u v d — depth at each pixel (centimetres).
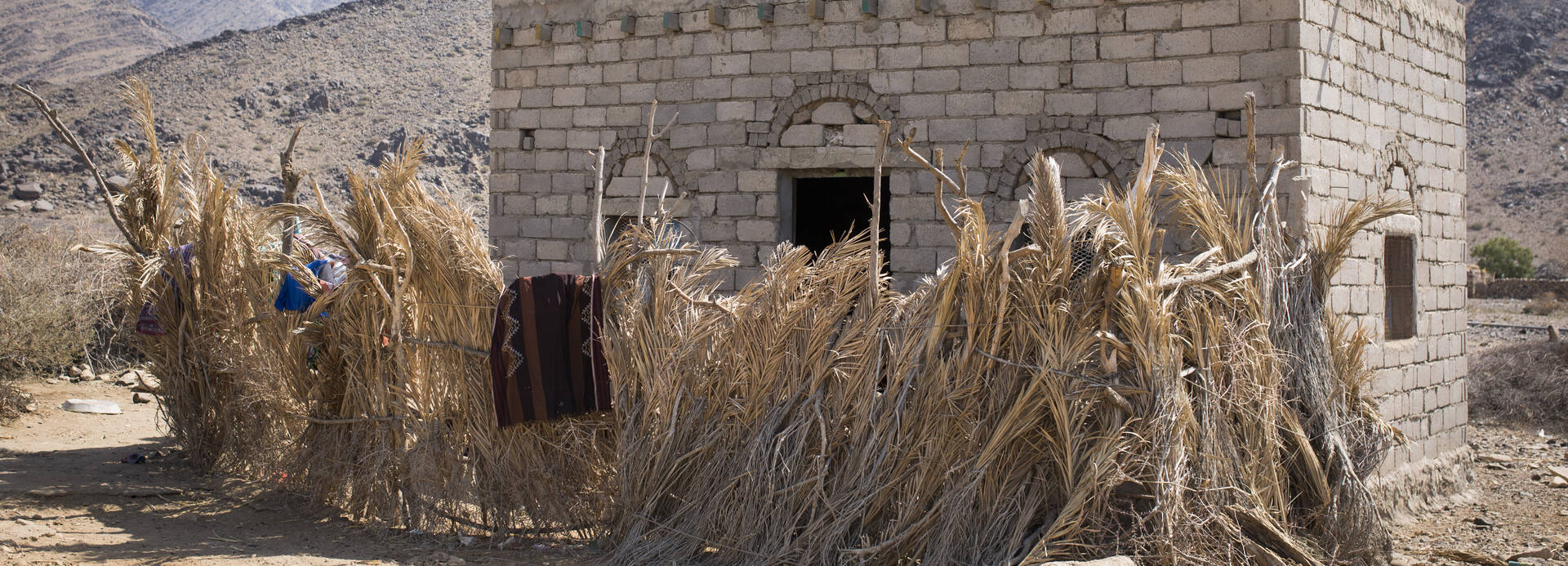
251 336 1055
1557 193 8069
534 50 1309
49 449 1236
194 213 1112
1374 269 1091
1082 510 709
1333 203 1023
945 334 746
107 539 841
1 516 896
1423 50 1216
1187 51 1020
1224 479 743
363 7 8525
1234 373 761
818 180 1544
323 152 6153
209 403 1098
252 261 1050
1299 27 977
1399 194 1146
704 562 781
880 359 757
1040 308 729
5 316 1634
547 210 1298
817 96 1162
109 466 1137
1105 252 731
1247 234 810
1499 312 4644
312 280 965
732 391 800
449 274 854
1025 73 1080
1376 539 809
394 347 891
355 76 7300
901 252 1127
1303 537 783
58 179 5584
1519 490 1263
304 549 839
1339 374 866
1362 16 1087
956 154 1103
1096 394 715
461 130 6322
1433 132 1234
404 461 891
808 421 769
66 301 1766
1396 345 1130
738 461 785
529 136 1315
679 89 1229
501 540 851
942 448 736
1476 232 7869
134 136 6131
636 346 819
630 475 816
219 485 1053
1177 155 873
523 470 846
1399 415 1128
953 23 1107
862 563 730
